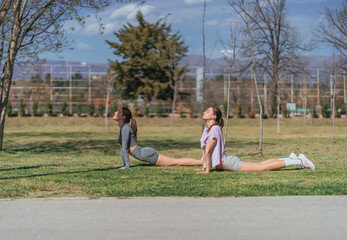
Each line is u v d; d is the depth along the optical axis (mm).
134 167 8789
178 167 8781
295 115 47188
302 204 4867
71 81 47688
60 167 9102
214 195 5367
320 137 23844
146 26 46969
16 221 4117
